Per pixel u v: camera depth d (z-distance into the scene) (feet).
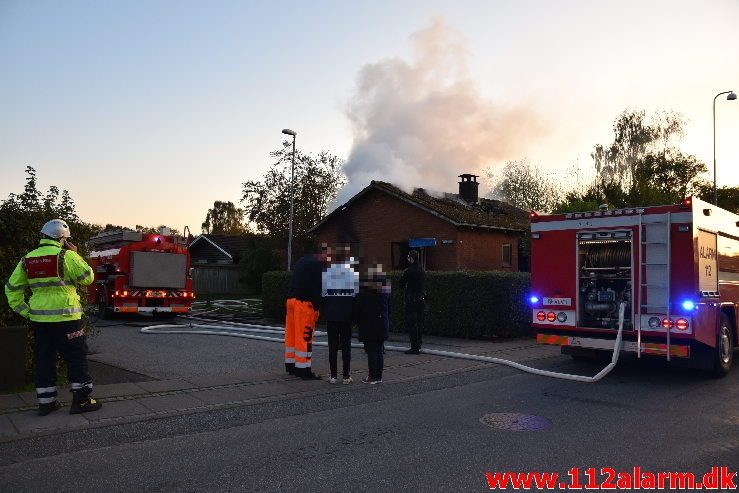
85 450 16.58
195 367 29.68
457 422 19.97
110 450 16.62
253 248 123.34
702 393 25.39
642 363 33.71
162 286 60.39
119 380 25.86
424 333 45.24
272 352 35.12
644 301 28.17
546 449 17.10
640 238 28.25
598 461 16.14
